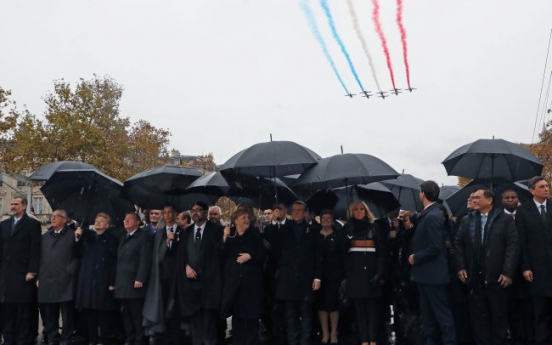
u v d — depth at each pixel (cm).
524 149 811
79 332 881
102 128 3562
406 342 812
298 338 767
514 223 709
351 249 759
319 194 923
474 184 905
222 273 769
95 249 825
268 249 832
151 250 804
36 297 847
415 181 1082
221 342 848
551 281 725
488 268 699
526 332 780
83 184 880
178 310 768
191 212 783
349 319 898
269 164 753
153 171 814
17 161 3023
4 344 831
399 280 852
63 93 3259
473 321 721
